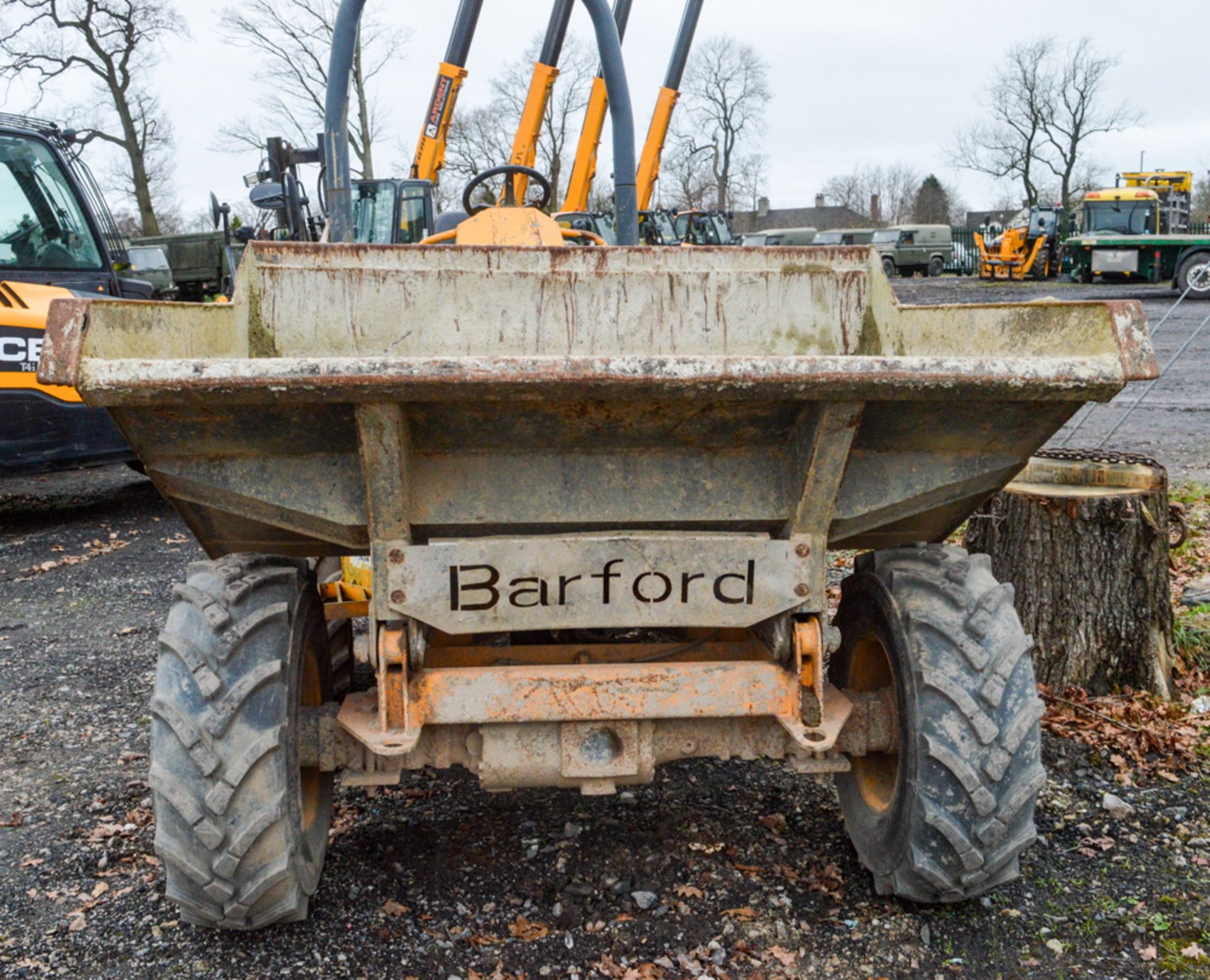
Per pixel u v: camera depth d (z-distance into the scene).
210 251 22.78
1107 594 3.93
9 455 6.58
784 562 2.30
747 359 1.99
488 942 2.58
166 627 2.37
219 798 2.23
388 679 2.29
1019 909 2.70
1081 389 2.08
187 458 2.21
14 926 2.68
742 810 3.21
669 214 22.61
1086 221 29.22
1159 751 3.55
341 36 3.74
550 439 2.23
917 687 2.41
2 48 30.53
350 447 2.23
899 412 2.23
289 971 2.48
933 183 75.88
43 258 7.27
